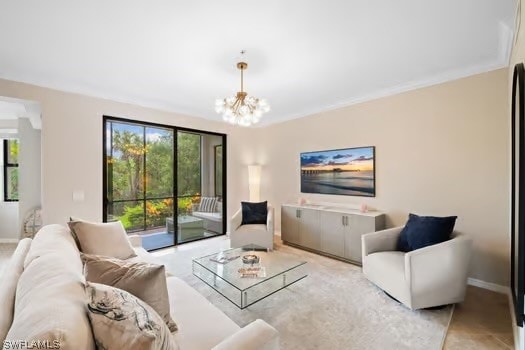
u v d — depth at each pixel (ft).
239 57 8.18
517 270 5.53
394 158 11.17
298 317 7.03
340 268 10.72
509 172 8.11
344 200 13.03
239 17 6.12
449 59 8.41
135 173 12.94
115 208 12.25
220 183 16.58
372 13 6.00
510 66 7.66
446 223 7.80
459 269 7.16
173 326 4.24
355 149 12.51
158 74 9.47
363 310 7.36
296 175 15.33
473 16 6.18
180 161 14.65
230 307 7.60
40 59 8.24
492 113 8.68
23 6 5.65
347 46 7.54
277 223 16.48
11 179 16.44
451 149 9.59
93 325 2.82
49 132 10.04
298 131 15.19
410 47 7.63
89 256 4.39
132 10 5.83
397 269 7.54
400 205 10.99
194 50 7.70
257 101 8.89
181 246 14.02
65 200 10.40
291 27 6.55
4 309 3.43
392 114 11.22
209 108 14.06
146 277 3.97
